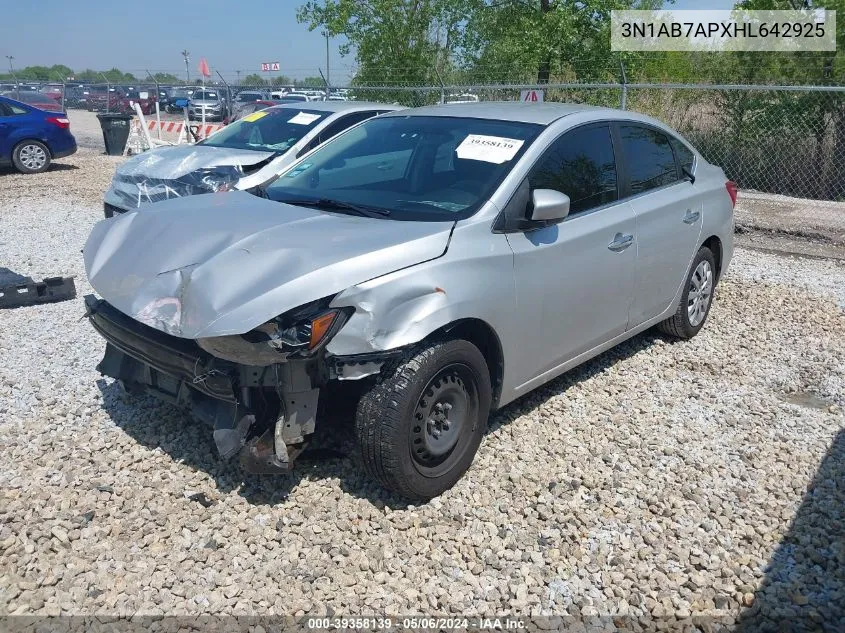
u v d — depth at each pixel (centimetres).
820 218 1223
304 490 371
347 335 327
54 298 650
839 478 405
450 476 372
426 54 2009
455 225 374
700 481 399
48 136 1529
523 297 396
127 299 353
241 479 378
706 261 597
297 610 298
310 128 861
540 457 413
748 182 1574
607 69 1803
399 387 336
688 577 325
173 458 396
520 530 351
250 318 313
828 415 483
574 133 454
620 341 512
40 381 484
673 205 533
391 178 438
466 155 427
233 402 330
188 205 425
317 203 420
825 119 1481
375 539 340
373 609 300
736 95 1528
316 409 337
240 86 1756
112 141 1830
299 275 324
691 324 596
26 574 309
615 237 465
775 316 682
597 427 452
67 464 388
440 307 345
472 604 306
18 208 1110
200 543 332
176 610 295
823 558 336
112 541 332
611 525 358
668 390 510
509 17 1961
